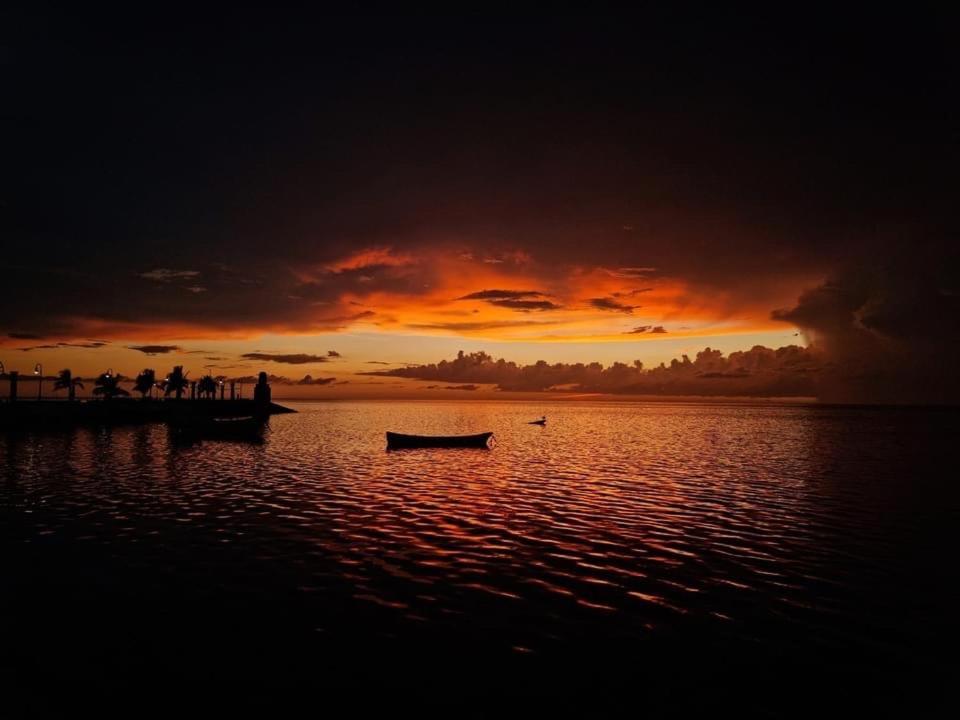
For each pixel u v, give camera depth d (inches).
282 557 928.9
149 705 509.0
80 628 657.6
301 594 761.0
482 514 1278.3
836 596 773.3
